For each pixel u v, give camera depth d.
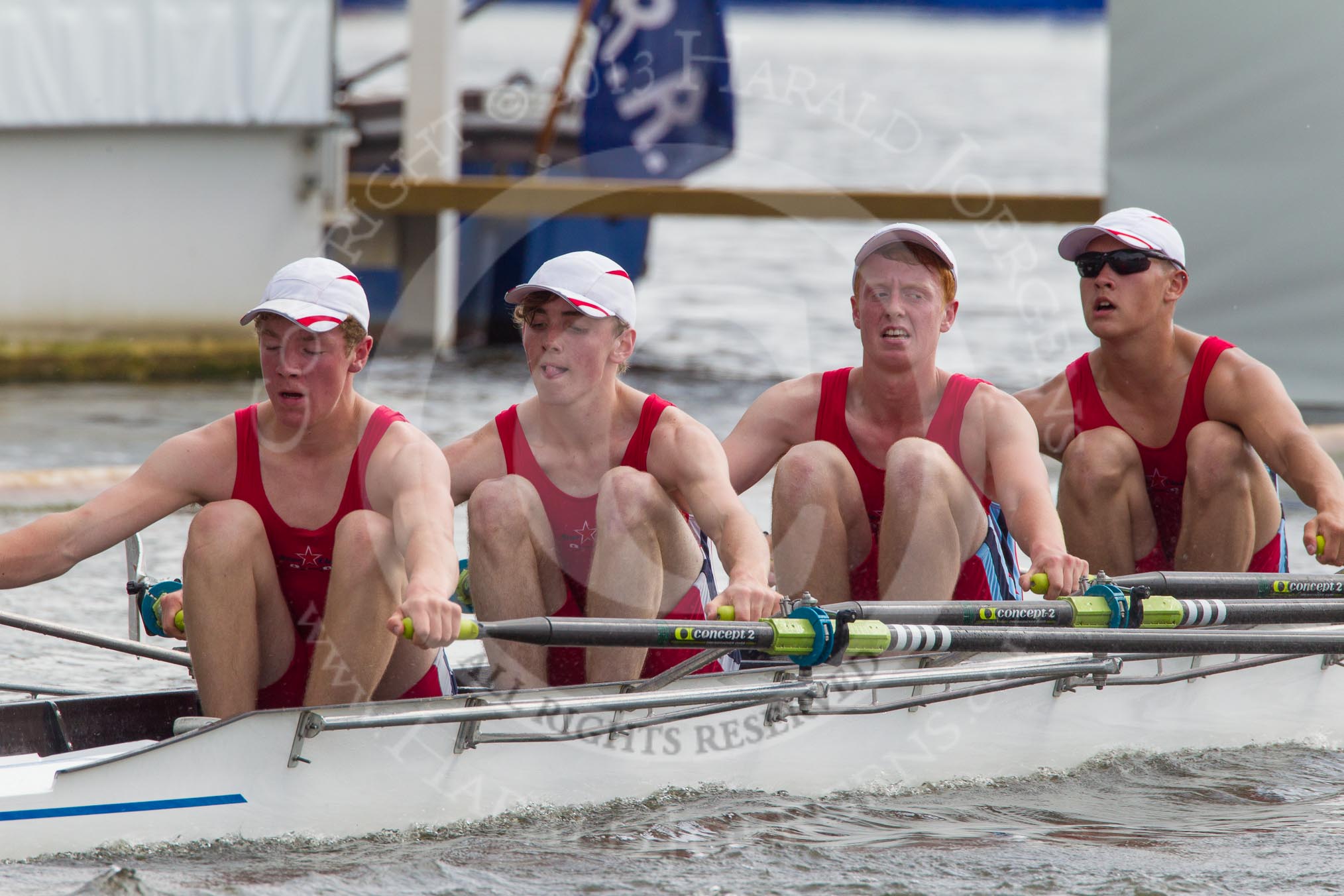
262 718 12.29
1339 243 36.03
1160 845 13.37
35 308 45.66
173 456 13.70
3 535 13.36
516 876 12.01
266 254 46.94
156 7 44.78
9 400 42.44
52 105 44.34
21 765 12.29
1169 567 19.19
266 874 11.81
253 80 45.66
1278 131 36.34
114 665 19.42
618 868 12.25
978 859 12.77
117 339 46.38
